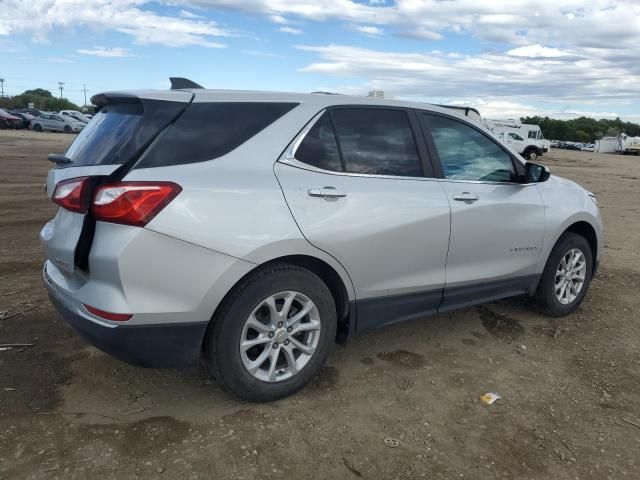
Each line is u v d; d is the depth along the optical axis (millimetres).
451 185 3873
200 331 2918
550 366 3920
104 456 2701
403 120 3773
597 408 3379
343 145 3443
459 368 3824
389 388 3500
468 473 2723
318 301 3260
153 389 3340
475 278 4043
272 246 2998
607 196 14805
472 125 4156
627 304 5297
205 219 2830
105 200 2713
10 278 5312
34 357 3668
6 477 2520
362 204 3371
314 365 3332
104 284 2766
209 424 3006
